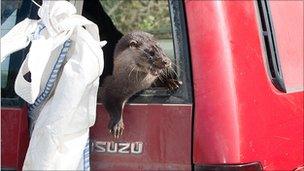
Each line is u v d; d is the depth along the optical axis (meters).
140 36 3.86
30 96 2.96
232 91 2.91
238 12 3.12
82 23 3.03
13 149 3.20
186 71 2.98
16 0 3.54
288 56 3.57
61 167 2.90
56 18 3.00
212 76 2.93
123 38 3.93
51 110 2.95
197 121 2.92
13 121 3.22
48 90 3.05
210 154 2.88
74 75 2.94
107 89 3.44
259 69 3.12
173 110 2.99
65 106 2.92
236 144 2.87
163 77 3.26
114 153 3.12
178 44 3.02
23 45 3.08
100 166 3.15
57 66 3.03
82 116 2.96
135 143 3.08
